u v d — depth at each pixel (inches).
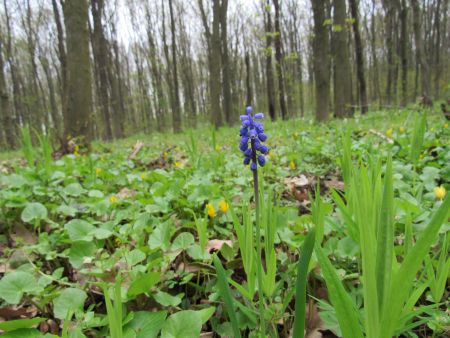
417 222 89.4
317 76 475.2
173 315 60.0
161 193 132.1
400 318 47.7
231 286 78.7
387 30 1023.0
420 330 68.0
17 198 123.5
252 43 1427.2
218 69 679.7
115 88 1058.7
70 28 326.6
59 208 116.6
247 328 69.6
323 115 475.8
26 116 1186.6
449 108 304.0
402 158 165.9
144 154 294.4
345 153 93.3
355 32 619.2
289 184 150.5
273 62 770.8
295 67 1339.8
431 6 1224.8
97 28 861.2
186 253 91.3
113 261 81.0
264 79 1533.0
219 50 679.1
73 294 68.4
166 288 79.2
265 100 1561.3
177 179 145.9
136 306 73.7
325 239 92.2
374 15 1155.3
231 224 107.9
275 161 205.8
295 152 207.5
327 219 84.3
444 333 62.0
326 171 175.0
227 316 72.1
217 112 684.1
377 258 40.5
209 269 81.8
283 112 773.3
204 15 959.6
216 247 88.7
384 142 208.7
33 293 71.4
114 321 43.9
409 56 1189.7
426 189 116.8
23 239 113.6
